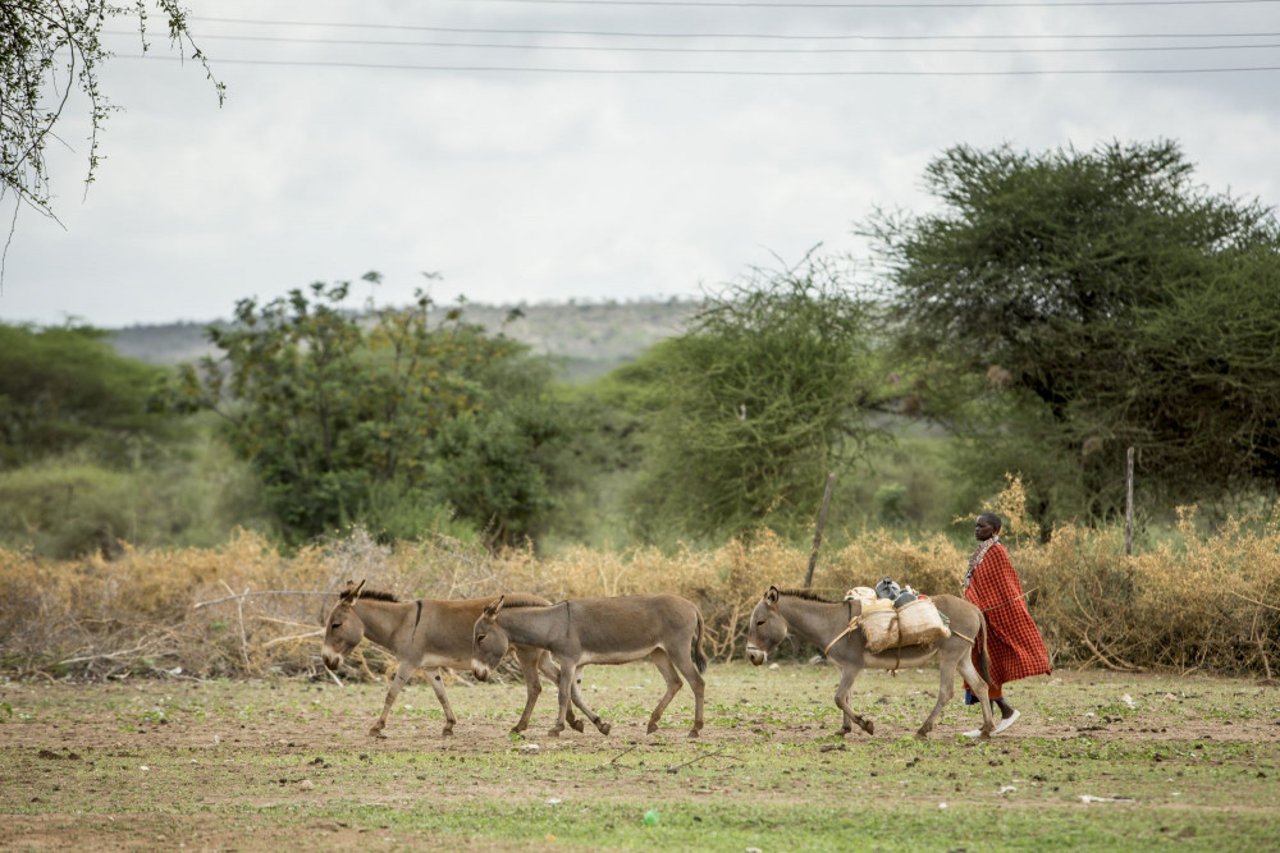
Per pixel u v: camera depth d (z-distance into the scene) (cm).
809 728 3525
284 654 5175
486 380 13825
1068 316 8256
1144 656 5169
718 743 3247
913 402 8938
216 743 3381
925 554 5656
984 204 8444
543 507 10581
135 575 5812
